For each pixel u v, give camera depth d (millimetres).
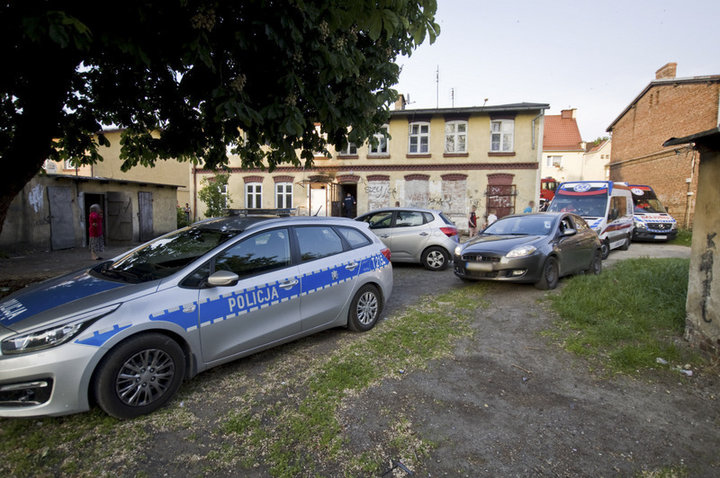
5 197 5309
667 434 2930
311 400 3367
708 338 4066
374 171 20547
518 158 19172
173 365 3230
